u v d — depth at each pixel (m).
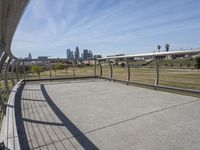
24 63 8.28
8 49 4.31
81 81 8.09
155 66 5.50
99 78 9.04
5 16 2.71
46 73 9.05
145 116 3.06
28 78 8.54
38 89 6.03
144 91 5.36
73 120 2.95
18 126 2.72
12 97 4.35
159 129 2.50
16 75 7.40
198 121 2.77
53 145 2.13
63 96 4.84
